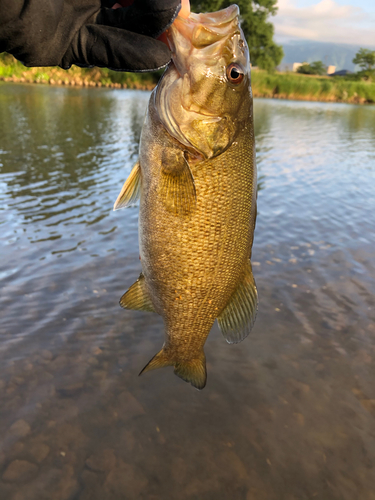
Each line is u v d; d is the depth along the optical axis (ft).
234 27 1.01
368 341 2.11
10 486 1.33
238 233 1.13
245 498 1.34
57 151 6.18
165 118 1.01
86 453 1.46
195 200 1.05
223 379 1.84
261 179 5.32
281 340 2.11
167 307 1.19
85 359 1.91
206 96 0.99
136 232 3.33
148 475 1.40
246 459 1.47
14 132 7.36
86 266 2.73
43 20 0.71
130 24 0.79
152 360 1.29
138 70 0.82
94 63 0.82
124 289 2.49
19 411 1.61
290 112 15.07
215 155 1.04
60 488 1.34
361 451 1.52
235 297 1.22
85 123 9.02
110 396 1.72
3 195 4.01
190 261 1.12
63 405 1.66
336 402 1.73
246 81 1.04
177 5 0.78
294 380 1.85
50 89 16.25
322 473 1.43
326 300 2.48
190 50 0.97
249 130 1.09
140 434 1.55
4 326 2.09
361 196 4.72
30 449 1.46
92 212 3.72
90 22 0.81
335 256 3.07
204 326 1.25
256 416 1.66
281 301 2.45
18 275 2.57
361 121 13.75
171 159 1.03
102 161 5.74
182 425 1.60
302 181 5.31
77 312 2.25
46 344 1.99
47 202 3.90
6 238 3.06
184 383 1.81
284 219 3.84
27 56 0.74
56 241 3.07
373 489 1.38
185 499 1.33
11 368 1.82
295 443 1.54
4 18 0.67
